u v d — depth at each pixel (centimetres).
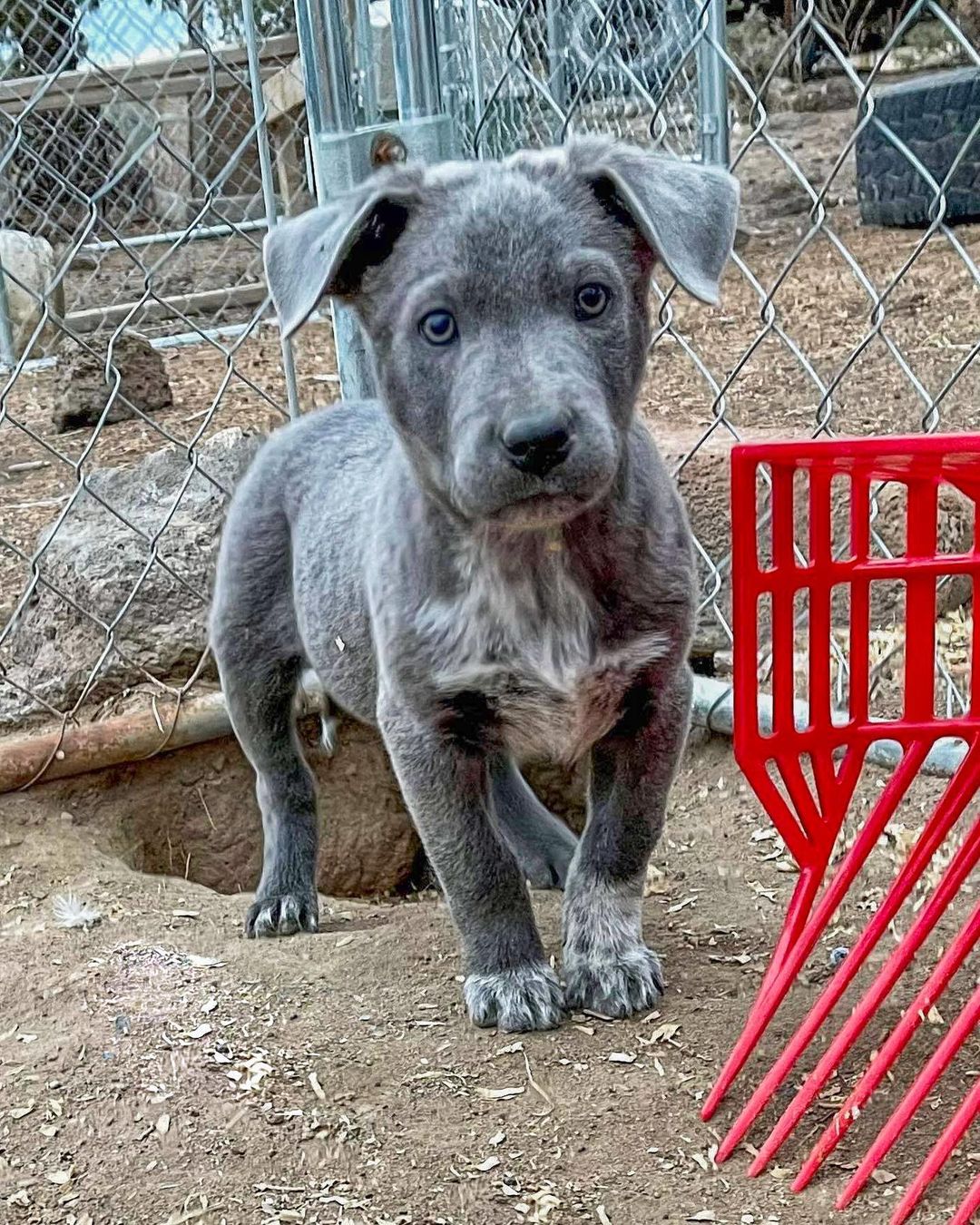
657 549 74
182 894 96
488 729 76
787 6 330
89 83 221
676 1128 66
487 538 72
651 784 77
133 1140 69
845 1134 64
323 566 88
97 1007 79
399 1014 77
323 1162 66
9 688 113
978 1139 63
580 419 63
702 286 66
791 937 68
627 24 190
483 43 172
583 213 69
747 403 166
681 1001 76
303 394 199
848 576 64
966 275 219
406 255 69
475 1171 64
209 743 110
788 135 317
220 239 256
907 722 66
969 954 76
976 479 62
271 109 204
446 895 78
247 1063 73
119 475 126
